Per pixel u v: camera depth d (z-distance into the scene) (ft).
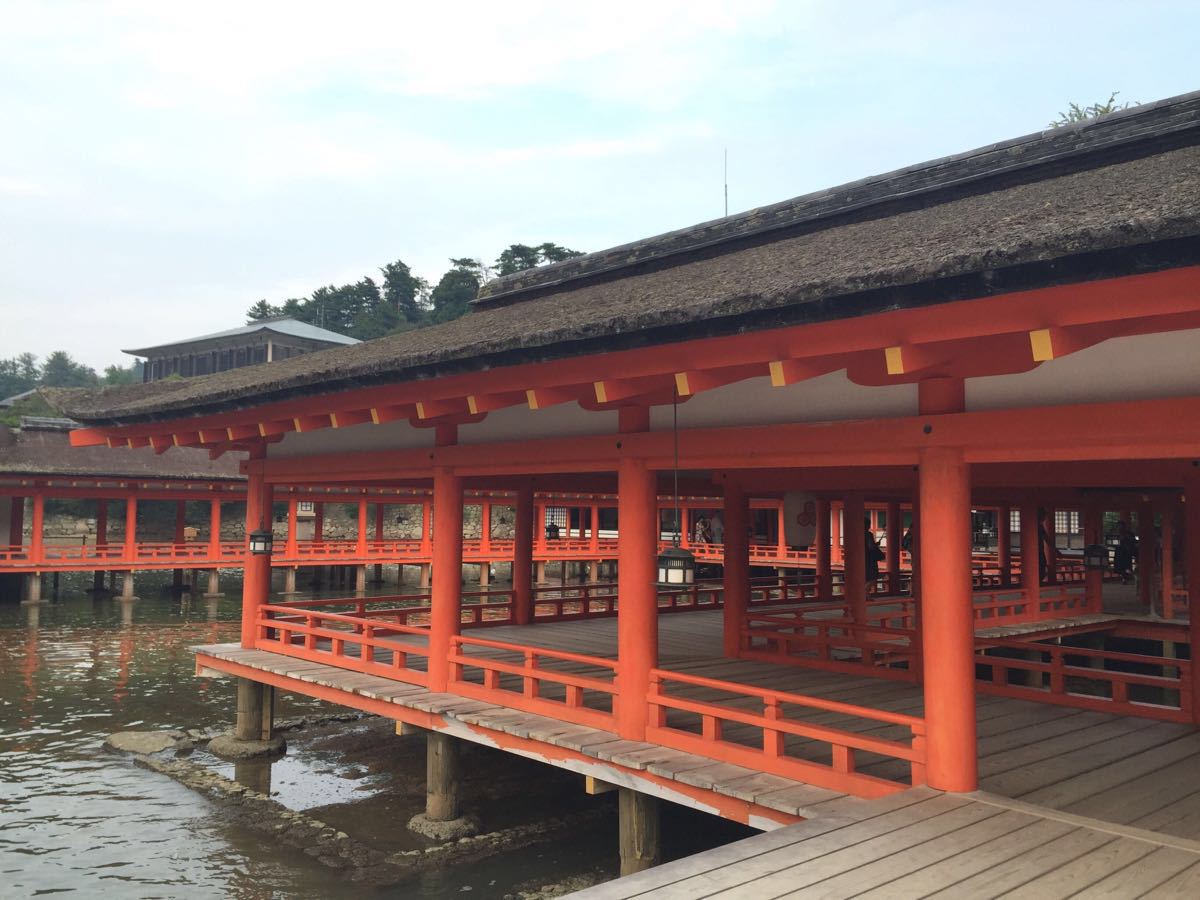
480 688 34.71
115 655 80.79
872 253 20.43
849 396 23.84
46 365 417.49
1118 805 22.82
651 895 15.33
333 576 158.51
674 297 23.38
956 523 21.56
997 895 15.64
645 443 28.40
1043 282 15.65
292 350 270.26
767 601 62.64
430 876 32.37
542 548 140.97
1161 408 18.45
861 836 18.52
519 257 315.58
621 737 28.73
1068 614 65.05
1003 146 30.76
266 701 47.80
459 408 31.89
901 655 39.27
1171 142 26.76
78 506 208.95
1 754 49.08
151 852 35.40
